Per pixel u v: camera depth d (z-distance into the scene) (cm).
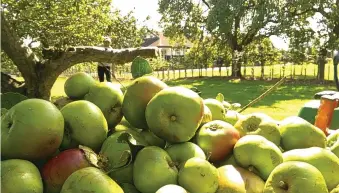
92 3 1121
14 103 230
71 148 193
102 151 191
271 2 2538
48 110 176
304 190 177
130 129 219
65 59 415
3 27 419
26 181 162
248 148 202
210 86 2319
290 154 210
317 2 2517
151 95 211
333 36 2600
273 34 2700
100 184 161
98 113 199
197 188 179
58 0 905
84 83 232
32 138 169
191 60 3166
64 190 162
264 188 189
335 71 440
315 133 230
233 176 189
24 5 852
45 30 883
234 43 2955
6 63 873
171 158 196
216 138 208
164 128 196
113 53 351
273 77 2900
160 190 170
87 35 986
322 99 389
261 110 1348
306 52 2723
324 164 201
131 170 188
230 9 2573
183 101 196
